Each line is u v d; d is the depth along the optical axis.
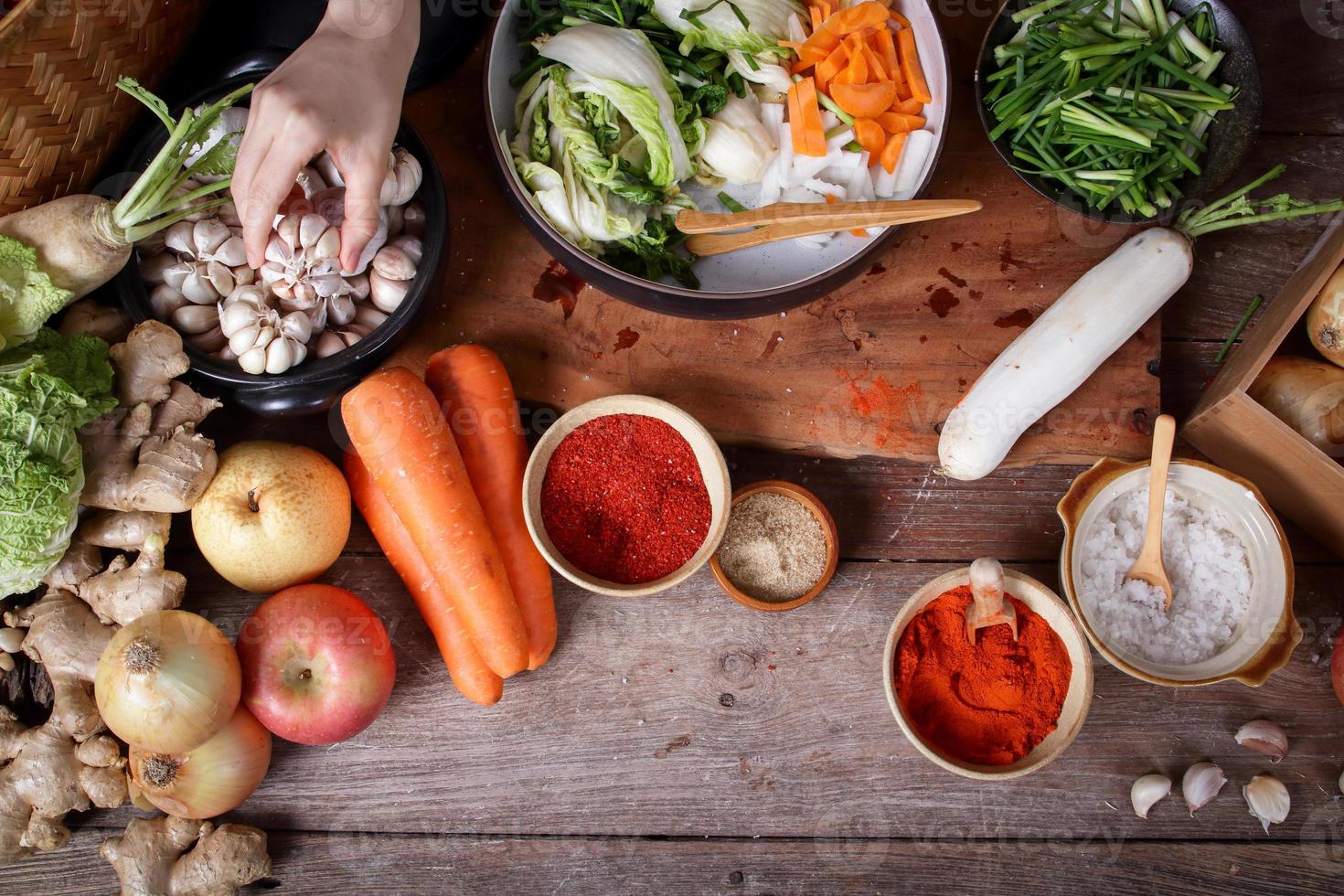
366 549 1.00
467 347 0.96
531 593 0.97
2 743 0.94
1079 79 0.97
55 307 0.88
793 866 0.99
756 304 0.93
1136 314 0.96
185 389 0.92
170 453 0.90
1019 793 1.00
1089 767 1.00
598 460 0.97
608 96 0.93
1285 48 1.04
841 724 1.00
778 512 0.98
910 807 1.00
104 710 0.90
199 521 0.92
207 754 0.92
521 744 0.99
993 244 1.01
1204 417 0.98
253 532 0.92
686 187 0.99
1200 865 0.99
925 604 0.96
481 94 1.00
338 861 0.98
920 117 0.96
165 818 0.96
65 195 0.93
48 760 0.93
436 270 0.93
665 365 0.99
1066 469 1.02
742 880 0.99
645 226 0.97
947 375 1.00
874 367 1.00
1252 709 1.00
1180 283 0.97
